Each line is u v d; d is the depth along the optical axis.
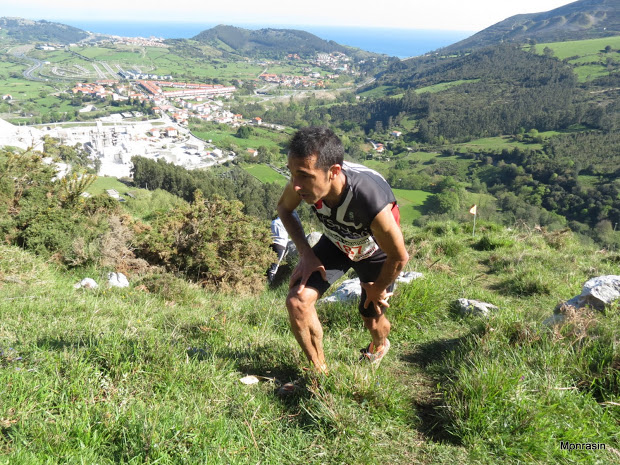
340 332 3.79
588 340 2.99
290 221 2.56
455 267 6.62
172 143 148.00
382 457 2.09
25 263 5.71
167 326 3.97
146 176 73.12
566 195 87.06
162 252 7.06
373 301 2.53
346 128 184.75
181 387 2.44
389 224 2.05
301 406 2.32
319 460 2.00
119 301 4.93
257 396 2.49
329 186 1.94
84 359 2.50
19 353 2.58
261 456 1.98
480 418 2.24
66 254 6.47
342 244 2.32
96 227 7.16
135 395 2.31
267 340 3.44
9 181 7.11
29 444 1.80
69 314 4.07
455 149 142.62
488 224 9.63
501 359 2.94
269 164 130.00
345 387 2.44
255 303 5.00
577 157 112.38
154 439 1.87
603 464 2.00
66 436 1.88
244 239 7.14
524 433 2.16
